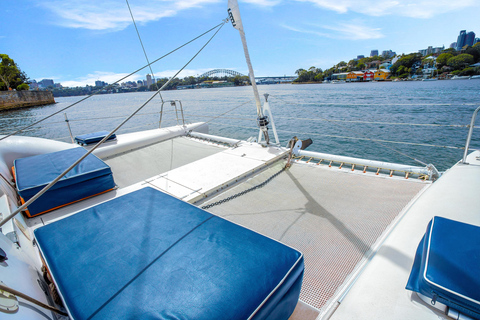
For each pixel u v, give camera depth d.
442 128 11.66
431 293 1.03
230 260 1.09
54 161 2.82
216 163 3.70
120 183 3.51
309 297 1.55
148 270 1.04
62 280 1.02
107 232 1.32
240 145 4.63
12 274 1.07
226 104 22.59
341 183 3.04
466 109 15.98
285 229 2.24
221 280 0.99
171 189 2.91
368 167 3.49
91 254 1.16
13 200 2.35
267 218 2.43
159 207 1.58
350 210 2.46
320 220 2.34
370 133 11.25
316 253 1.93
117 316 0.85
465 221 1.69
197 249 1.17
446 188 2.17
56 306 1.22
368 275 1.39
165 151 4.79
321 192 2.87
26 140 3.62
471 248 1.07
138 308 0.87
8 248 1.31
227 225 1.37
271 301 0.97
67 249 1.20
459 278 0.97
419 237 1.61
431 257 1.08
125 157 4.52
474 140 9.48
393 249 1.54
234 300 0.90
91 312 0.87
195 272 1.03
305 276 1.72
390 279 1.32
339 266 1.78
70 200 2.52
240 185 3.15
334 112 17.19
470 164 2.60
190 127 6.06
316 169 3.52
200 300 0.90
